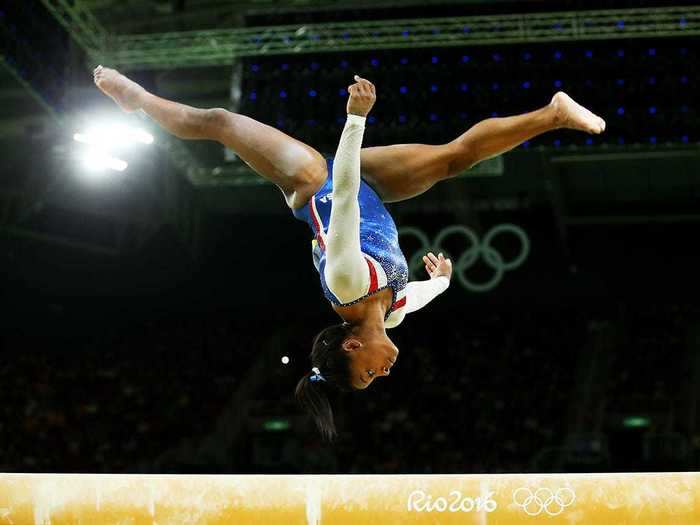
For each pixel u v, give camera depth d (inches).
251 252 836.0
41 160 666.2
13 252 757.9
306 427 737.6
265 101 549.0
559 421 726.5
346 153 152.0
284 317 861.8
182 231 758.5
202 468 680.4
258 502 167.0
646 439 654.5
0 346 812.0
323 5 561.3
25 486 172.1
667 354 781.9
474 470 678.5
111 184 691.4
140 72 581.3
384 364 167.0
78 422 739.4
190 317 868.0
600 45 534.6
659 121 531.2
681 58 529.7
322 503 165.9
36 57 493.4
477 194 742.5
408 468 678.5
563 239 779.4
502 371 789.9
